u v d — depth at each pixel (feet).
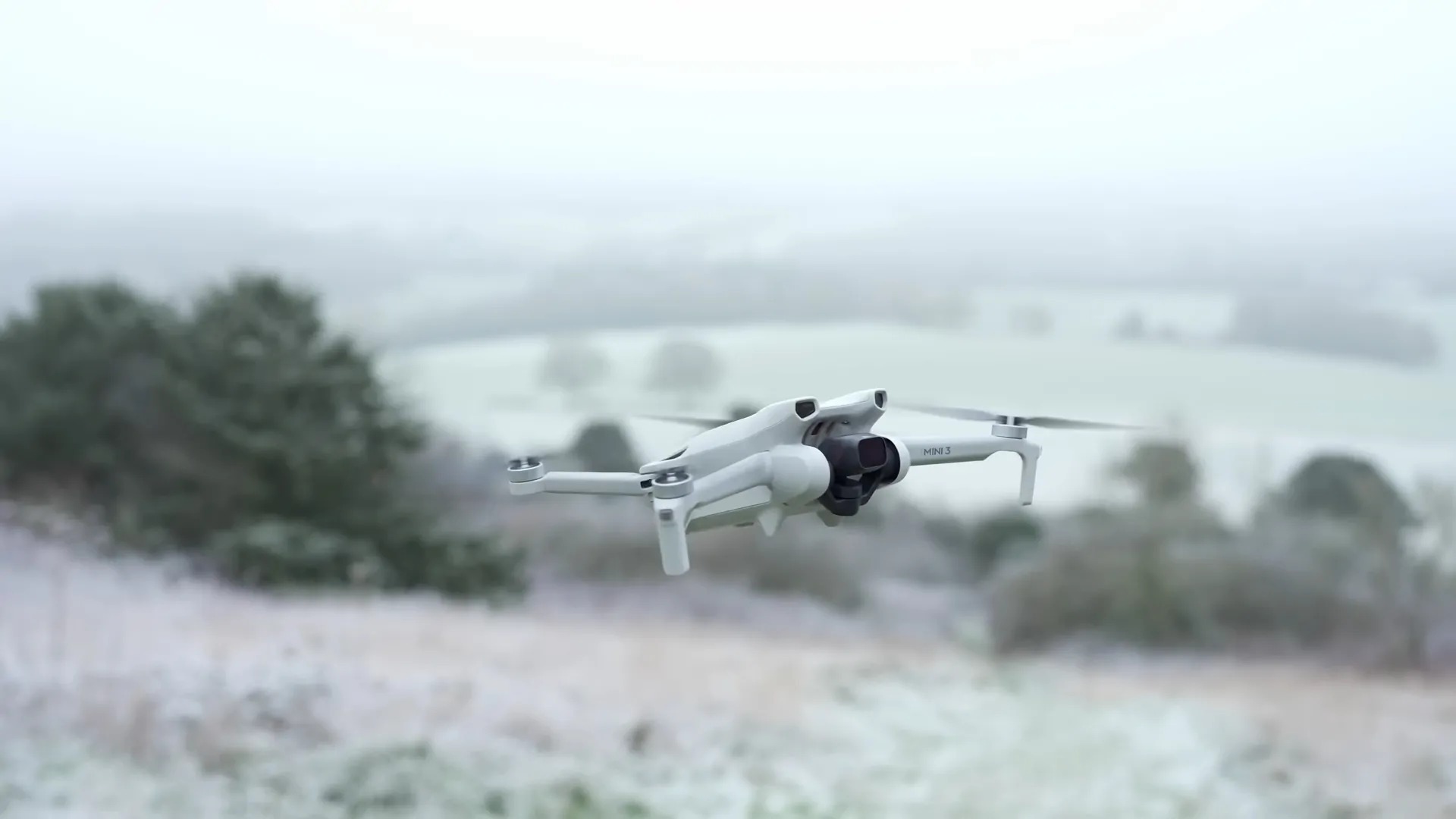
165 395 77.82
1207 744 49.49
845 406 9.41
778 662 59.26
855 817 39.68
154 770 36.37
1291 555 88.58
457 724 42.01
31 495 77.20
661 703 48.01
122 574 65.41
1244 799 43.19
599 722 44.42
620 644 59.31
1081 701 56.75
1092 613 88.17
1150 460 94.32
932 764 45.24
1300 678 72.43
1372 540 88.38
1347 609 86.17
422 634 55.98
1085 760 46.52
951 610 109.29
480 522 98.43
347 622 57.57
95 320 81.05
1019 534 121.19
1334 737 51.19
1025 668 68.33
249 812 34.60
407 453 84.17
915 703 53.98
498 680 47.80
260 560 70.03
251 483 75.87
